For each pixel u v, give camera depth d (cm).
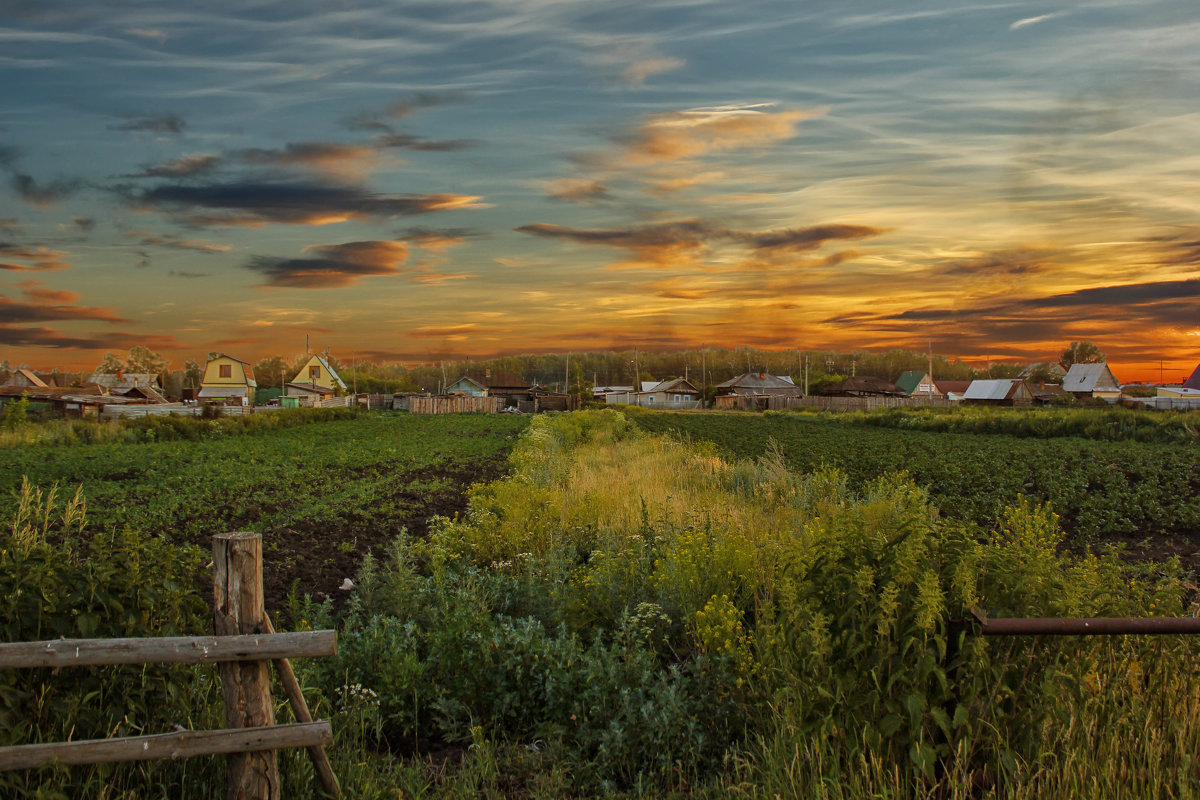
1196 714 445
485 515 1128
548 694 545
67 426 3319
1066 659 432
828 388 10625
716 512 1145
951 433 4162
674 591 718
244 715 377
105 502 1575
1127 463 2241
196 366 12138
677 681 539
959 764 405
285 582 916
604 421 4347
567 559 885
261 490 1805
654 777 473
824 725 411
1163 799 411
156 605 459
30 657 346
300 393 8800
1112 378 9125
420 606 732
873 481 1716
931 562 447
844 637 430
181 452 2762
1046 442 3225
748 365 18412
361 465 2442
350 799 420
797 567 536
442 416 7038
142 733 424
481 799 452
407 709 563
